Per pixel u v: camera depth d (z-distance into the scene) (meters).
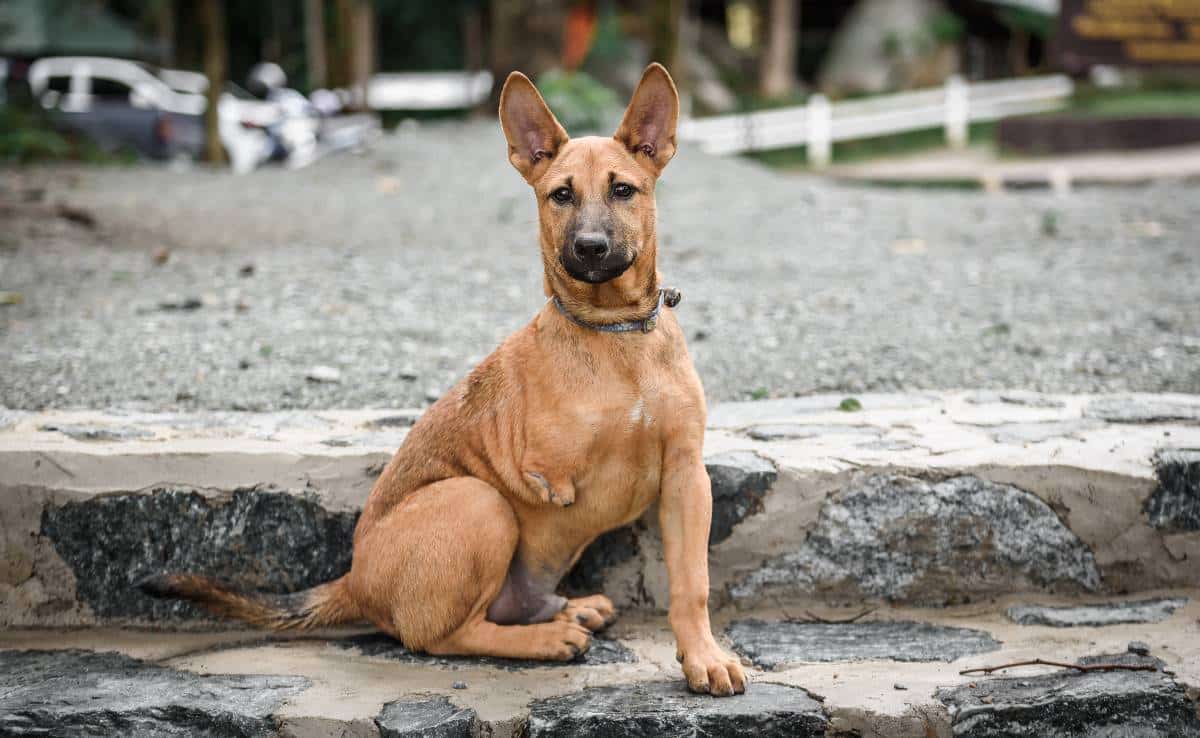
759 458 3.95
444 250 8.80
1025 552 3.87
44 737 3.15
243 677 3.46
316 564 3.95
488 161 13.60
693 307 6.85
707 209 10.97
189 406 4.86
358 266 8.02
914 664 3.42
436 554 3.40
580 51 20.45
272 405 4.89
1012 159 18.78
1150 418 4.38
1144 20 19.66
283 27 32.72
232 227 9.81
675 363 3.41
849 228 10.04
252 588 3.95
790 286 7.50
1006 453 3.95
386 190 12.06
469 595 3.45
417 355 5.70
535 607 3.65
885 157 20.38
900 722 3.11
